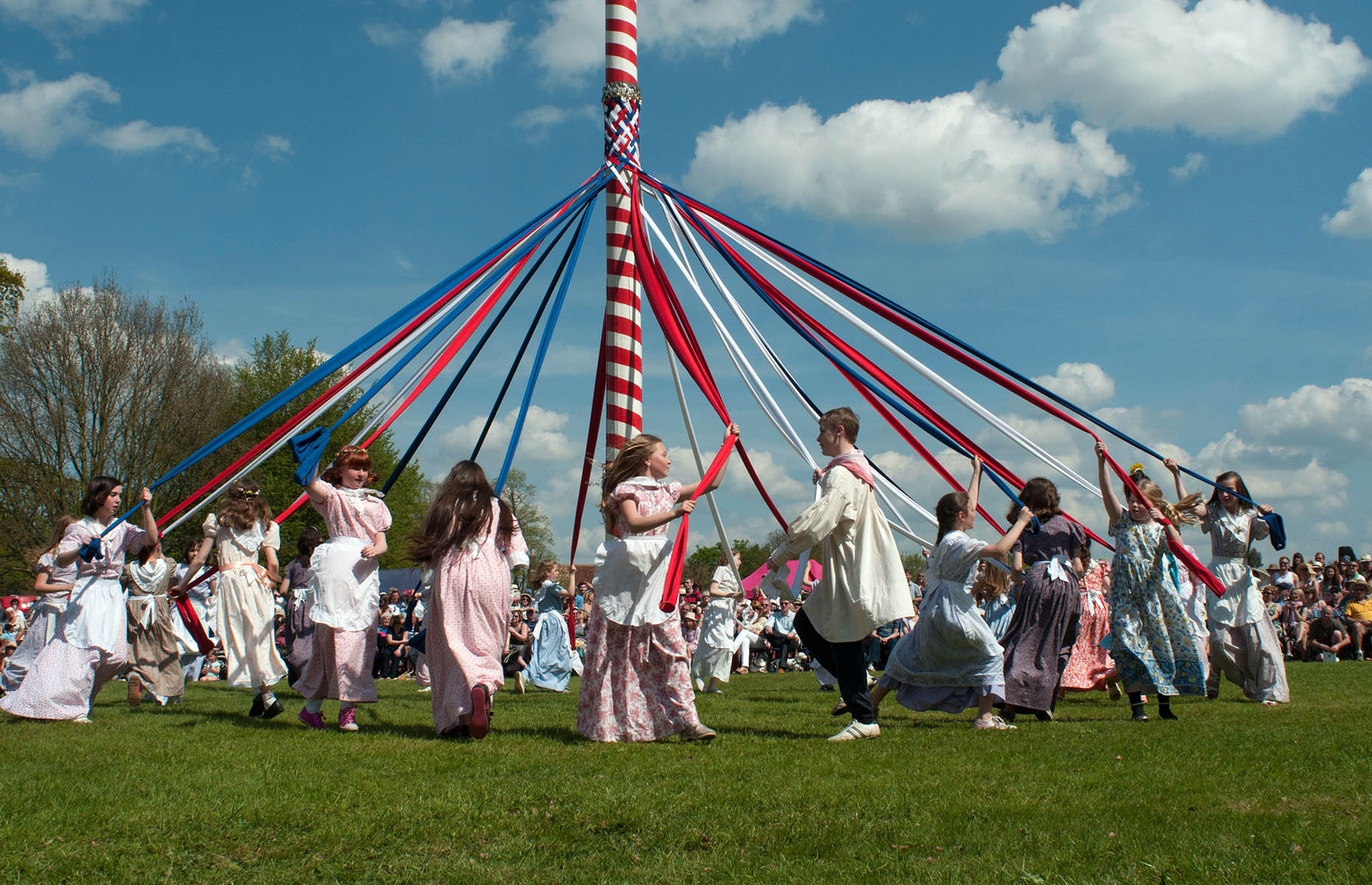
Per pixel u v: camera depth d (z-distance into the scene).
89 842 2.30
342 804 2.64
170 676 6.16
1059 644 4.85
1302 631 11.66
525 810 2.57
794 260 5.76
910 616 3.93
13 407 19.81
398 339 5.06
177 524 4.98
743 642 12.73
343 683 4.26
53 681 4.69
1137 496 4.97
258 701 5.09
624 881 2.02
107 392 20.34
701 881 2.01
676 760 3.28
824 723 4.65
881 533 4.04
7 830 2.35
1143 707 4.83
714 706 5.82
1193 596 5.97
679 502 4.10
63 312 20.39
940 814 2.46
